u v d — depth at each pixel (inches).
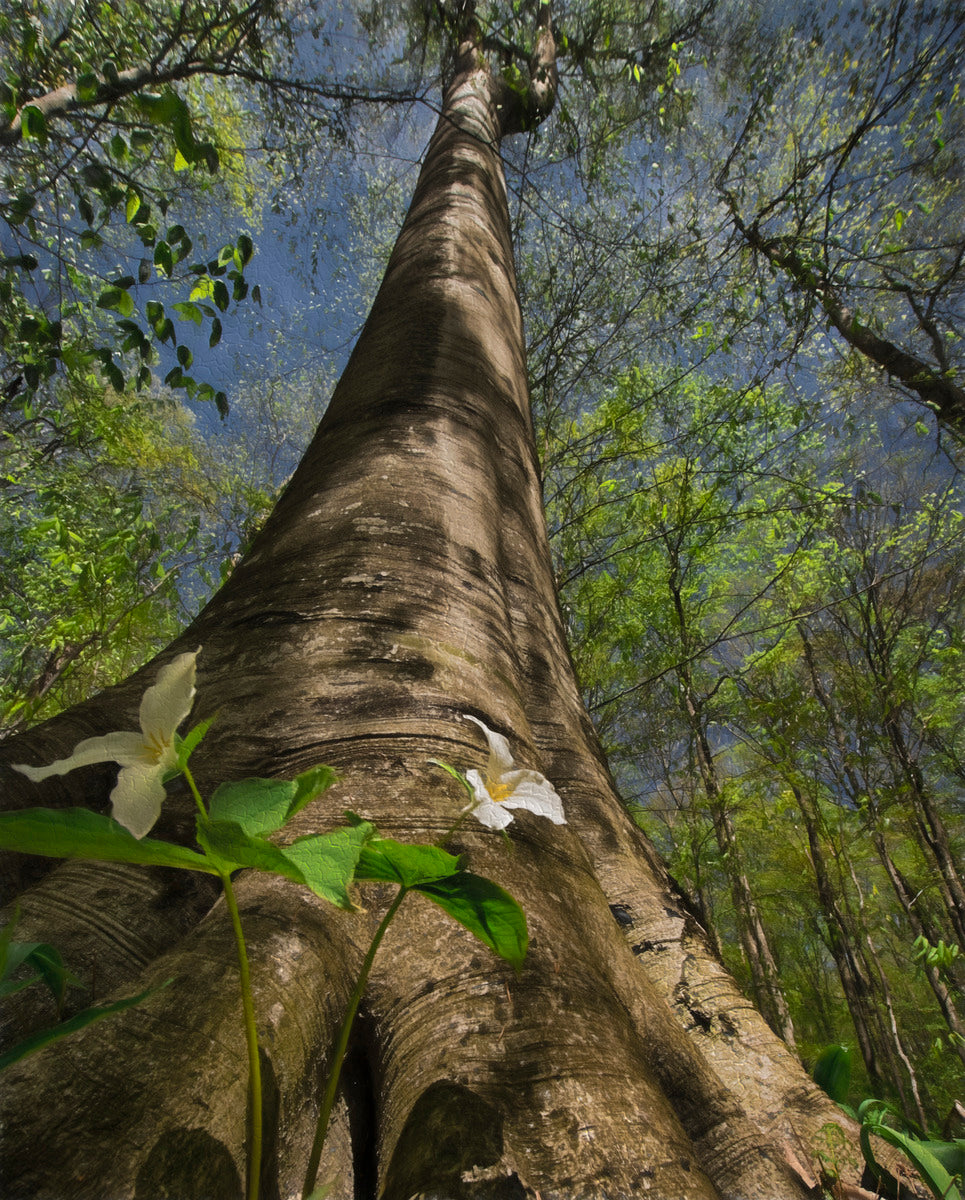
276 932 33.4
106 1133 22.3
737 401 272.2
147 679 63.8
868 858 415.5
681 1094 44.5
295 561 72.1
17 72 181.8
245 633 63.5
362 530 75.5
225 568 184.4
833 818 353.4
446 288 151.7
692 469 298.4
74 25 194.1
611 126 345.7
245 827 17.8
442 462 94.7
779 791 350.9
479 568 78.5
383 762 47.9
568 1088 30.0
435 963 35.6
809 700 257.9
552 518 349.7
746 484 299.3
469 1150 26.2
